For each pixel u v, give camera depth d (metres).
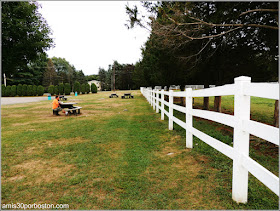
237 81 2.11
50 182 2.88
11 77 56.75
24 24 9.12
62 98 25.59
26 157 3.90
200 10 5.70
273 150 3.94
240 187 2.17
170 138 5.13
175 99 17.97
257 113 9.09
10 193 2.60
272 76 6.50
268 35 5.31
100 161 3.63
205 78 8.66
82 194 2.53
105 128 6.53
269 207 2.10
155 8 5.60
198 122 7.21
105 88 80.69
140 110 11.58
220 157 3.59
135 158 3.73
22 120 8.48
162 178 2.89
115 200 2.37
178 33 5.19
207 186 2.61
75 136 5.53
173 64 9.08
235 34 5.79
